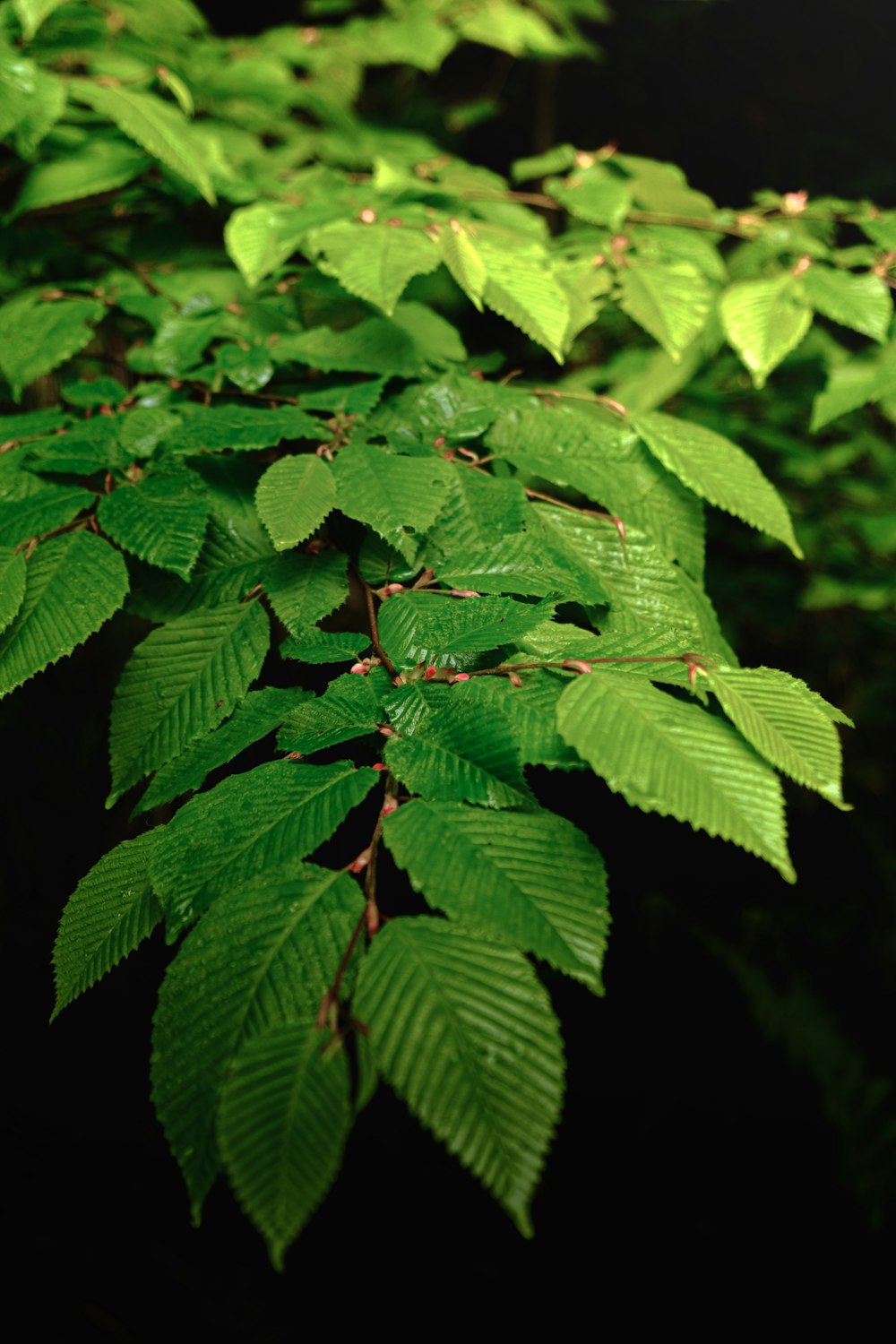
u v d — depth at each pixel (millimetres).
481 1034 371
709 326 752
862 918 1602
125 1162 1269
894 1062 1402
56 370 812
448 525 505
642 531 536
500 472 552
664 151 1918
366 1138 1352
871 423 1234
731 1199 1324
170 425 528
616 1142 1421
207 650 490
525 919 386
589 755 404
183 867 415
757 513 549
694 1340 1187
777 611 1273
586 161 727
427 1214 1293
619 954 1647
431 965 380
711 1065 1489
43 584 479
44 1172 1239
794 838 1746
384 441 550
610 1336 1194
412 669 453
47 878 1400
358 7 1688
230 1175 360
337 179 756
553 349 555
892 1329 1149
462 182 761
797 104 1812
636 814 1721
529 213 725
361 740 451
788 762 414
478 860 397
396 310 635
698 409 1097
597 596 480
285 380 636
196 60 964
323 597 495
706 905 1697
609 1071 1507
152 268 791
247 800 425
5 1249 1160
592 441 558
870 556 1274
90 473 511
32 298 632
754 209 750
